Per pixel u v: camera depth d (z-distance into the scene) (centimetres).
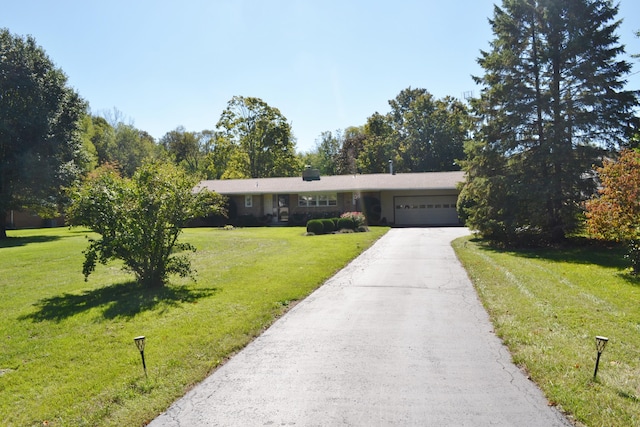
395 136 5597
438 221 3256
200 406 436
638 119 1720
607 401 411
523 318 703
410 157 5262
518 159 1845
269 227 3127
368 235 2181
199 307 805
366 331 670
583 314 723
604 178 1223
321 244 1792
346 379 491
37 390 480
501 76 1881
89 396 460
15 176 2761
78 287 1049
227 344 610
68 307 848
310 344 616
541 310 747
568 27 1764
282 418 405
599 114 1734
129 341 629
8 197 2675
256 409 425
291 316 764
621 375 469
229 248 1761
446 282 1039
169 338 634
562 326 657
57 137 2966
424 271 1190
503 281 1019
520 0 1789
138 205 959
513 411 409
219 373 520
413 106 5391
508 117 1828
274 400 444
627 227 1143
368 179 3500
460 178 3331
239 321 712
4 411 434
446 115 5194
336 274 1169
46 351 602
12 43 2862
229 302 838
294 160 5350
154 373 511
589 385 446
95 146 5378
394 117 5900
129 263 990
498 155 1869
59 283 1105
